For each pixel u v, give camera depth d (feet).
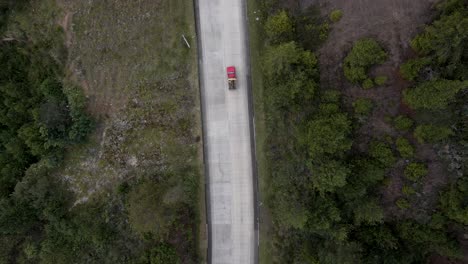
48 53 153.07
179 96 138.00
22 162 159.43
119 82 144.56
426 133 100.27
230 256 135.95
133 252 137.80
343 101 113.09
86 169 148.87
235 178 135.33
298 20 122.11
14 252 156.97
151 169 139.85
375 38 107.65
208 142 136.46
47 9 151.94
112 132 144.87
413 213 109.81
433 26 97.71
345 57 112.06
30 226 152.56
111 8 144.25
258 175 133.59
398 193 110.73
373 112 109.40
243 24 133.49
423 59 98.73
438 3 100.27
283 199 122.01
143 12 140.77
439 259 111.86
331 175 108.27
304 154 121.60
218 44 135.03
